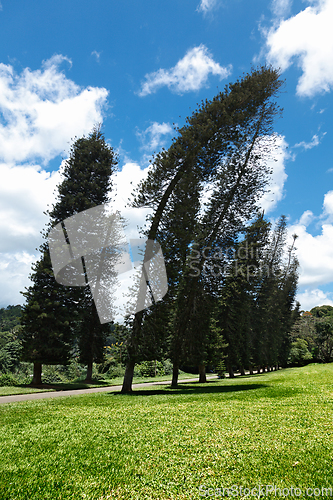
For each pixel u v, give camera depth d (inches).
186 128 759.1
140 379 1438.2
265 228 1418.6
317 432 209.3
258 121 814.5
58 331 1034.1
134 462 173.5
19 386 967.0
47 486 148.2
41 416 343.6
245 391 503.5
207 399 422.9
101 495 138.0
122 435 231.9
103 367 1745.8
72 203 1151.0
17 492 143.0
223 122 763.4
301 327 2746.1
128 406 393.4
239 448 185.2
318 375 757.3
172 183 746.8
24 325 1074.7
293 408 301.9
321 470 147.6
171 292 687.7
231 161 816.3
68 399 534.3
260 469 153.6
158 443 205.5
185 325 807.7
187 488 139.9
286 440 195.2
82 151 1275.8
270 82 819.4
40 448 207.5
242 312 1357.0
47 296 1077.8
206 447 190.7
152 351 652.7
